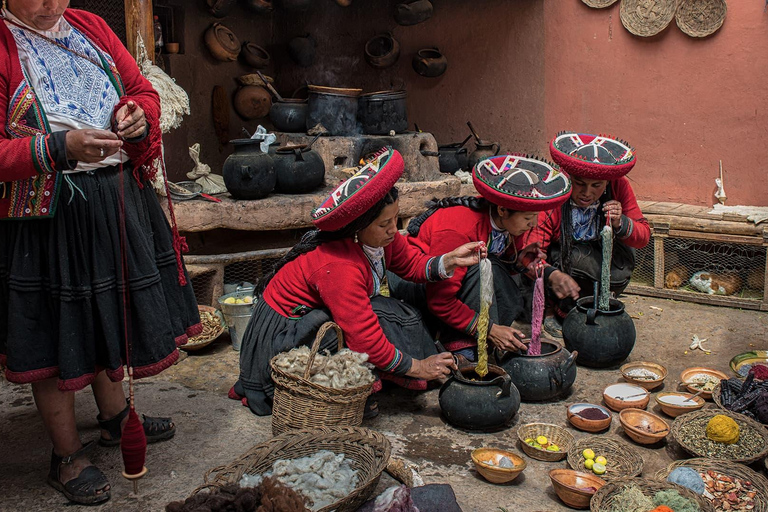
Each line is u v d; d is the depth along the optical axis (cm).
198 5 565
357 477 235
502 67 605
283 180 456
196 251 459
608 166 370
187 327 270
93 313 238
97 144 210
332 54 648
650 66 535
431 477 266
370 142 530
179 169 563
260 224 438
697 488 241
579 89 570
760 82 491
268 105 622
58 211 229
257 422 309
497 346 332
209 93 588
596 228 414
